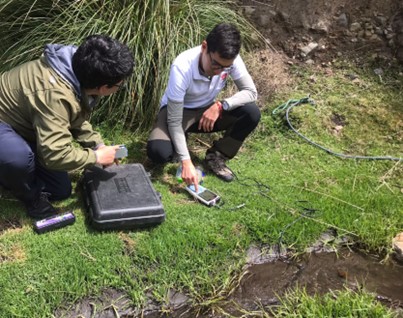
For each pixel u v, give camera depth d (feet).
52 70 7.55
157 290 7.97
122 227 8.62
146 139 11.29
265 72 13.01
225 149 10.37
